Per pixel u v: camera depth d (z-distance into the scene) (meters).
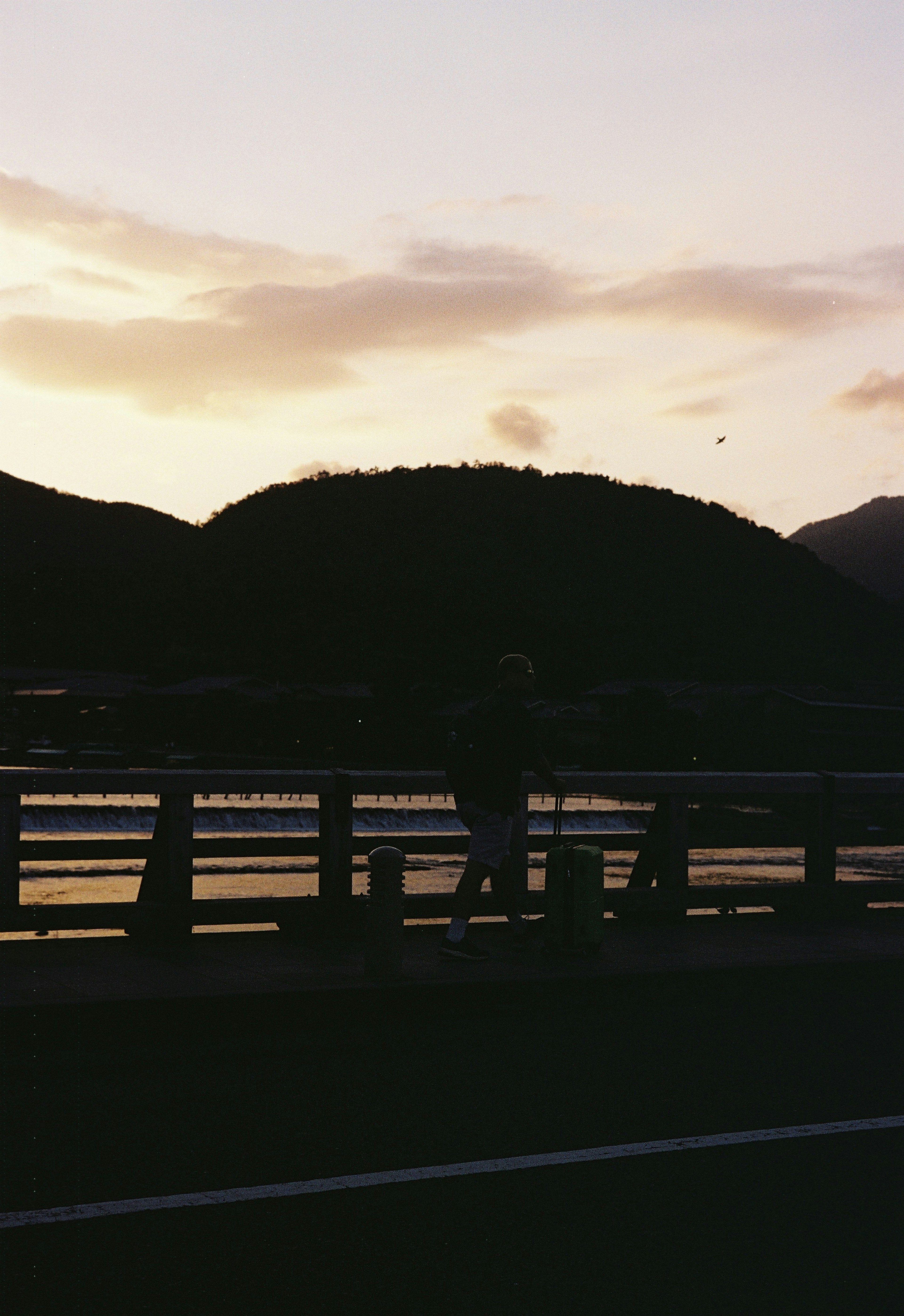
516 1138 4.66
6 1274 3.35
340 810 8.80
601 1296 3.31
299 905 8.60
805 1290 3.37
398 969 7.16
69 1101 5.04
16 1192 3.96
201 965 7.49
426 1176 4.20
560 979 7.42
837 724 109.31
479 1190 4.08
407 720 123.56
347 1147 4.50
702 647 195.12
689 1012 7.15
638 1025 6.77
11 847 8.04
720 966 7.89
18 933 11.30
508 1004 7.26
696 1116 5.01
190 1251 3.53
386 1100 5.16
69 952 7.91
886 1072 5.82
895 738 109.50
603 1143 4.62
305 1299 3.24
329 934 8.67
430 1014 6.99
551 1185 4.15
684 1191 4.12
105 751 122.00
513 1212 3.89
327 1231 3.70
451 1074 5.62
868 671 193.25
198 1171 4.20
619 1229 3.78
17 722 139.75
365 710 126.75
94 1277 3.34
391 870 7.17
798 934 9.41
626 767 107.69
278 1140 4.56
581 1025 6.74
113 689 146.50
